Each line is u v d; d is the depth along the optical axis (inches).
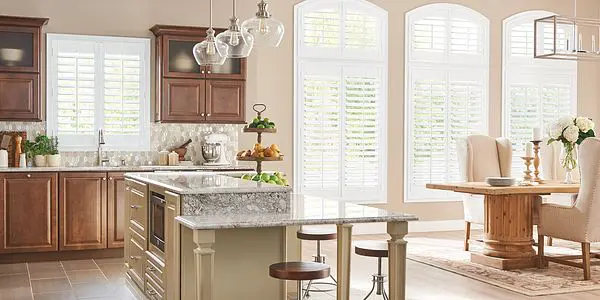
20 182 275.7
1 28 280.2
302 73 341.7
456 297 213.6
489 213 266.4
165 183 183.9
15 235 275.3
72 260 283.0
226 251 170.4
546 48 383.9
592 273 247.8
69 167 283.0
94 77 305.7
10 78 282.4
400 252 158.9
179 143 319.6
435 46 364.2
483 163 309.9
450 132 367.2
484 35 373.1
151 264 196.5
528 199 261.3
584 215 236.1
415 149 361.7
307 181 343.6
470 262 271.1
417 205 363.3
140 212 212.4
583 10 392.5
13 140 293.3
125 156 311.7
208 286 145.2
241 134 328.8
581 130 272.8
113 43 307.7
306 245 312.0
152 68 313.3
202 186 170.6
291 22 339.6
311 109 343.6
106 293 221.5
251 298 173.0
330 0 345.7
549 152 317.7
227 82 311.6
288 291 214.7
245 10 327.3
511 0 377.4
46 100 299.9
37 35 285.3
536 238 335.9
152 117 314.3
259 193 167.0
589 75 394.9
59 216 281.0
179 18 316.8
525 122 380.5
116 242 288.2
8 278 245.3
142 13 311.4
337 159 348.5
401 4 357.7
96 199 285.1
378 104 354.3
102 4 306.2
